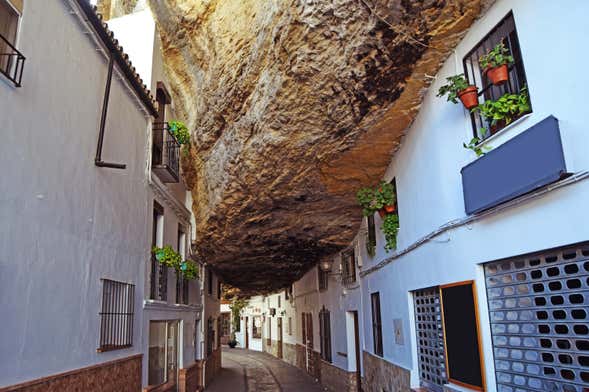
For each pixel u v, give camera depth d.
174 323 10.11
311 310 16.89
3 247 3.81
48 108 4.63
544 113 3.48
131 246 7.11
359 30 5.05
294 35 5.43
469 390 4.56
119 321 6.42
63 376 4.71
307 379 16.70
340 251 11.95
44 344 4.39
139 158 7.69
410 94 5.82
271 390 14.30
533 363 3.70
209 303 15.91
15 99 4.05
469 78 4.84
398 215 7.13
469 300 4.53
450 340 4.99
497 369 4.16
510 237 3.88
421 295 6.23
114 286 6.37
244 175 8.47
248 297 33.75
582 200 3.06
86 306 5.40
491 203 4.03
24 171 4.16
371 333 9.02
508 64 4.11
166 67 10.74
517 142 3.67
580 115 3.07
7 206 3.88
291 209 9.34
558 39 3.31
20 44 4.18
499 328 4.17
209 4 8.25
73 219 5.14
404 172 6.71
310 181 8.12
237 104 7.71
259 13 6.45
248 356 29.41
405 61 5.30
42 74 4.54
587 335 3.16
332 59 5.50
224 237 11.46
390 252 7.52
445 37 4.89
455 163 4.93
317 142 6.98
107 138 6.30
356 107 6.14
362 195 7.82
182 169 11.43
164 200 9.41
